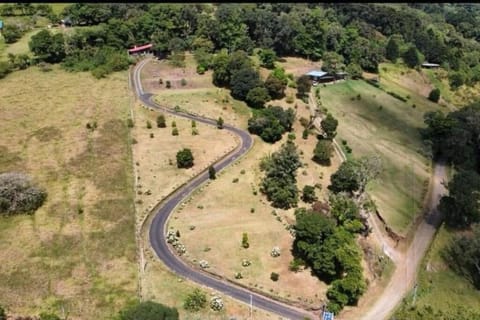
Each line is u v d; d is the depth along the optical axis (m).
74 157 142.00
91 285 100.81
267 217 127.44
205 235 119.19
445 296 112.88
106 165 140.00
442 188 156.88
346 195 130.75
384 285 113.56
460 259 123.75
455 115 185.75
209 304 98.94
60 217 118.69
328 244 107.62
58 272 103.19
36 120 159.38
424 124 197.62
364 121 192.88
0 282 99.19
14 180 120.69
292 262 111.88
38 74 194.50
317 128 177.38
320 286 107.38
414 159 170.62
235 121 174.00
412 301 109.00
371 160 144.62
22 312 93.25
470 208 134.50
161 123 164.00
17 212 118.12
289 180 133.50
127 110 172.25
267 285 105.94
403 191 151.38
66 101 174.12
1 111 162.38
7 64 192.75
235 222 124.69
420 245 129.88
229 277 106.75
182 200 131.00
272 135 161.25
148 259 110.06
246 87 185.00
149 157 146.75
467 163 171.00
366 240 125.50
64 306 95.31
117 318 90.31
